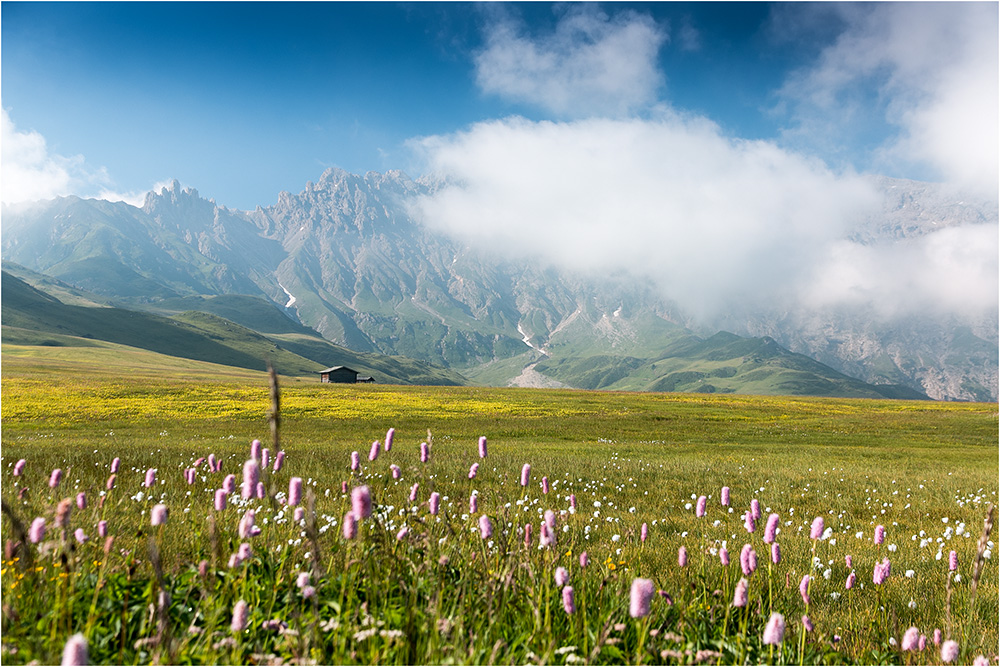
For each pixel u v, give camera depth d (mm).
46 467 16344
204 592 4184
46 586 4531
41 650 3508
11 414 53062
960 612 7203
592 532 10594
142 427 47812
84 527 6988
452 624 4023
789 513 15789
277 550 5965
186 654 3660
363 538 4930
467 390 102000
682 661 4023
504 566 4852
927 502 17922
